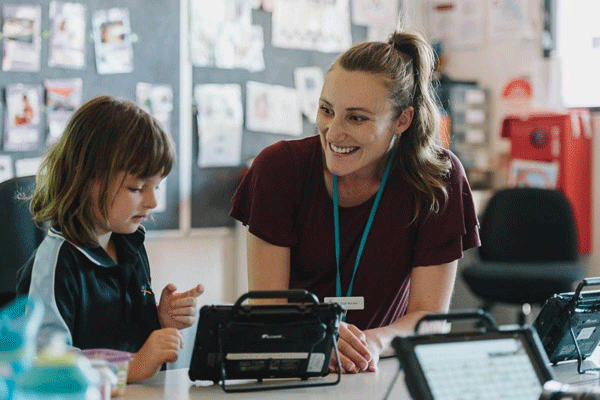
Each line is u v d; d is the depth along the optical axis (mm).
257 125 3826
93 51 3391
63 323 1357
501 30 4328
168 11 3561
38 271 1404
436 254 1658
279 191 1643
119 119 1445
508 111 4316
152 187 1476
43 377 854
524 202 3768
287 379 1386
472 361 1041
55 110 3309
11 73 3215
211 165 3699
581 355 1538
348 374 1437
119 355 1263
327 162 1572
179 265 3635
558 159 3912
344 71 1529
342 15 4098
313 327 1296
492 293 3527
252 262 1672
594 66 4070
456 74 4512
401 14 1855
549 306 1466
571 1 4133
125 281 1523
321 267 1685
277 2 3871
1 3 3180
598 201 3988
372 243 1661
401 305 1763
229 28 3729
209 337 1275
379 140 1552
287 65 3918
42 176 1521
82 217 1435
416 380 987
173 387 1329
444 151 1713
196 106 3650
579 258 3963
